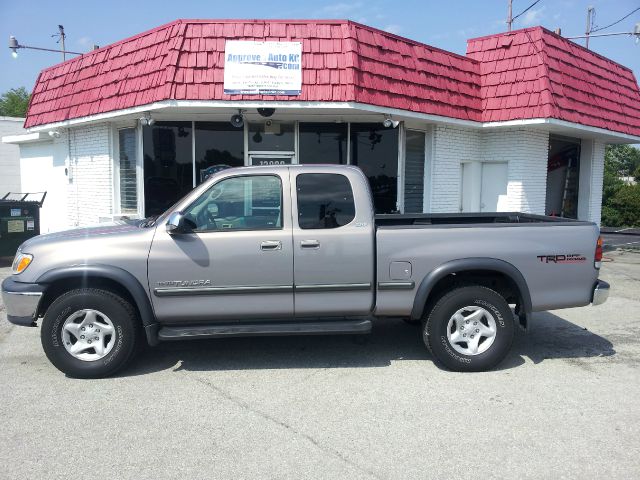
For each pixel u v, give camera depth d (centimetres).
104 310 489
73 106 1123
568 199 1435
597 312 766
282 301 501
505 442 374
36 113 1242
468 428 396
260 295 497
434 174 1154
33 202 1181
